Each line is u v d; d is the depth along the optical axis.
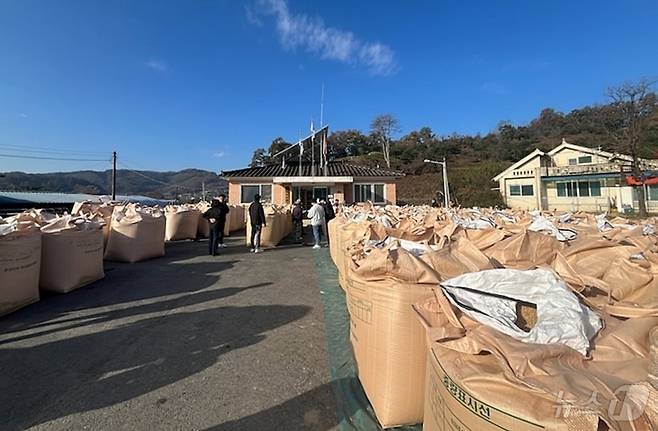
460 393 1.24
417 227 4.21
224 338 3.45
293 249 9.70
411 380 1.94
